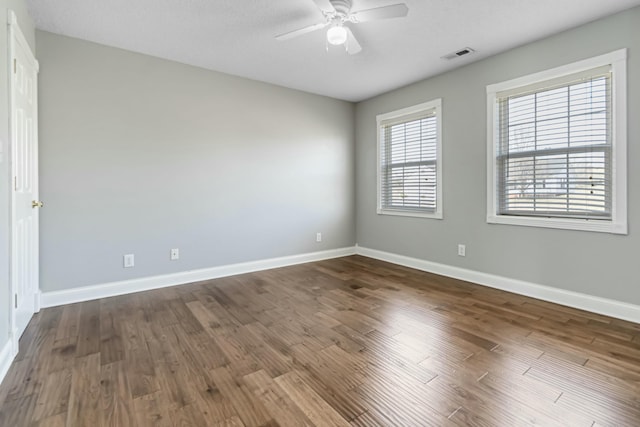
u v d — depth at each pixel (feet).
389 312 9.11
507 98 10.84
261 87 13.55
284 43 10.14
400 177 14.73
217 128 12.50
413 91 13.84
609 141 8.67
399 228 14.74
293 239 14.78
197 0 7.88
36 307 9.03
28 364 6.40
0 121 6.01
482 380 5.85
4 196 6.17
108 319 8.65
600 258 8.89
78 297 10.02
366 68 12.11
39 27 9.13
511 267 10.83
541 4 8.02
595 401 5.24
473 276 11.93
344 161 16.39
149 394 5.48
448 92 12.48
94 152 10.16
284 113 14.28
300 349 7.04
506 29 9.25
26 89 7.97
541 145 10.03
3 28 6.23
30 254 8.39
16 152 7.06
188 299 10.23
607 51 8.55
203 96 12.12
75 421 4.83
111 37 9.75
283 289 11.23
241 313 9.10
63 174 9.70
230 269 13.00
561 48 9.42
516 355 6.72
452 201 12.53
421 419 4.87
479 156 11.59
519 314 8.89
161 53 10.85
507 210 11.00
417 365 6.37
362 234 16.66
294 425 4.76
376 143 15.69
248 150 13.32
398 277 12.68
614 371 6.09
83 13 8.42
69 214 9.83
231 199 12.94
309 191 15.21
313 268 14.12
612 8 8.18
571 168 9.41
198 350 7.00
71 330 7.96
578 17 8.62
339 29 7.66
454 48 10.45
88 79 10.00
